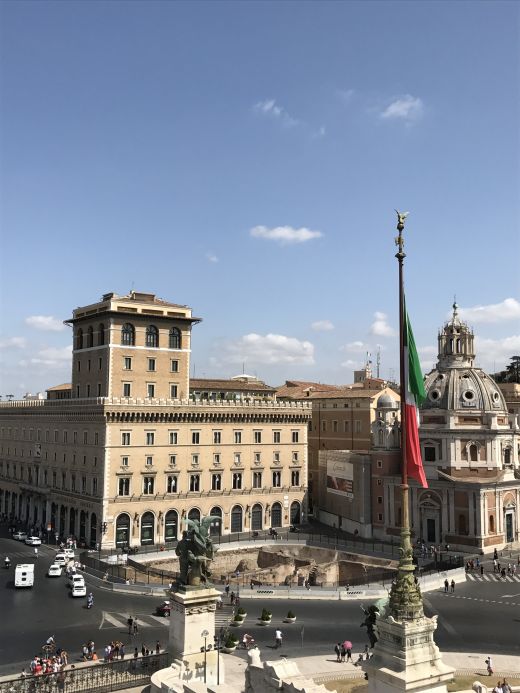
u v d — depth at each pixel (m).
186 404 111.69
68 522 112.62
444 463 111.06
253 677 32.47
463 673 52.00
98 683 43.16
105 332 111.69
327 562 100.44
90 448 108.00
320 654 57.59
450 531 107.12
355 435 134.62
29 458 130.88
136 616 69.88
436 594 80.69
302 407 127.00
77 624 66.44
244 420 119.19
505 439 112.38
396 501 112.88
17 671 51.91
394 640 23.75
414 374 28.55
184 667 35.84
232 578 90.44
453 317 120.38
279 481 123.81
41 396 174.50
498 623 68.25
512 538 110.06
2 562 94.19
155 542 106.94
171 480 110.06
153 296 118.88
